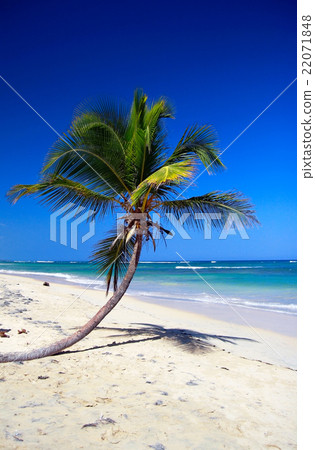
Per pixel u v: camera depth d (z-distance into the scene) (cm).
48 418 359
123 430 348
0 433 319
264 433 370
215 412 415
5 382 454
